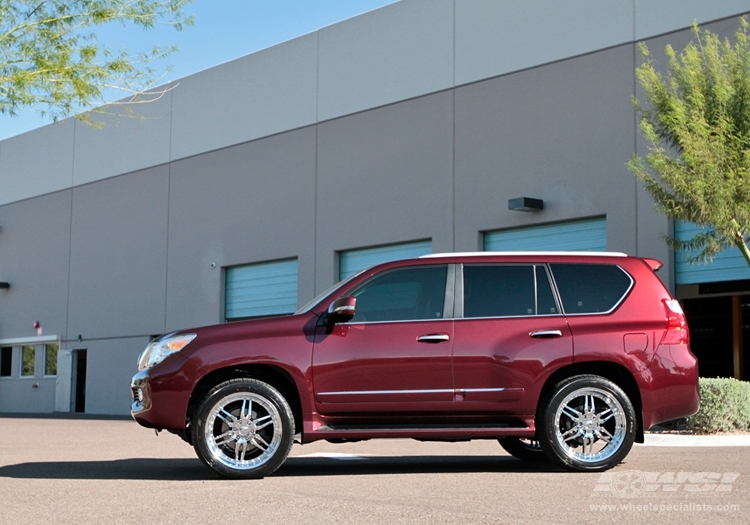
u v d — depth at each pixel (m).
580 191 19.58
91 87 12.94
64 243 33.62
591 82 19.62
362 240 23.69
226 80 27.91
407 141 22.95
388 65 23.58
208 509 6.29
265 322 8.35
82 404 32.81
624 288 8.51
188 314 28.44
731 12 17.67
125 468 9.31
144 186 30.45
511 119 20.94
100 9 12.80
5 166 36.84
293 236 25.44
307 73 25.56
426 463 9.48
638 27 19.00
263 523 5.71
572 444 8.48
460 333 8.30
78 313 32.72
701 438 12.15
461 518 5.79
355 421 8.24
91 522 5.83
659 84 14.59
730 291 18.31
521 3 21.00
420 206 22.50
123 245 31.08
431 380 8.21
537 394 8.23
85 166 33.00
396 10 23.52
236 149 27.39
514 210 20.64
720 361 20.89
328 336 8.26
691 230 17.83
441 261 8.58
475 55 21.77
